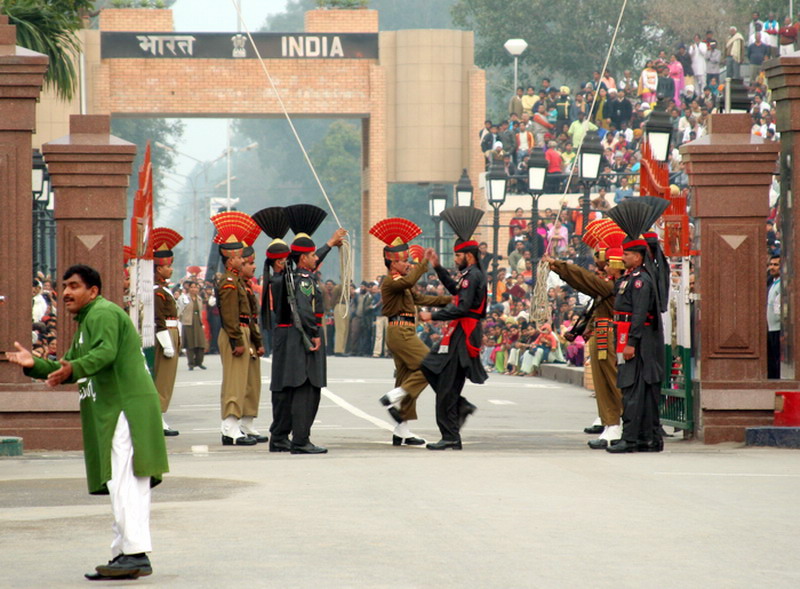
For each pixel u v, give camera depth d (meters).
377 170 87.69
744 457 27.64
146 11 87.19
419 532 18.45
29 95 29.27
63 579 15.88
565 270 30.08
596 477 24.08
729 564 16.42
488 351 65.75
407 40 87.44
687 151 31.09
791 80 30.55
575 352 55.78
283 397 29.27
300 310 28.78
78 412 29.56
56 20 55.22
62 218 29.83
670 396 32.69
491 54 132.25
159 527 19.05
